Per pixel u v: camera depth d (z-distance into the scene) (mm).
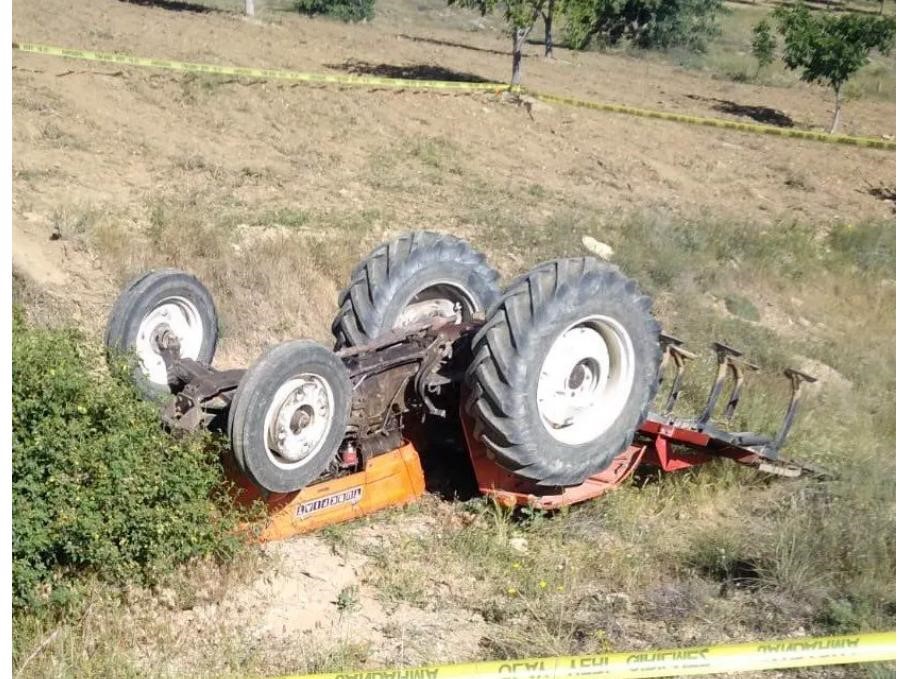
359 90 20000
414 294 6590
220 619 4934
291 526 5527
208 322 6285
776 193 17656
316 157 14938
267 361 4977
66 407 4895
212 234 9656
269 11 34750
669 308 10891
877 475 7207
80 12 25500
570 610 5332
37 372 4969
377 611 5184
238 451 4941
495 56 29219
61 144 13430
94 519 4633
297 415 5102
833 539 6000
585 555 5812
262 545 5461
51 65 17875
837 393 9422
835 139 18875
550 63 29656
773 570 5742
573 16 22844
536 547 5910
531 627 5141
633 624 5258
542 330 5660
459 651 4906
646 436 6762
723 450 6887
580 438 6043
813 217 16406
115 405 5035
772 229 14711
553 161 17188
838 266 13781
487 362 5648
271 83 19359
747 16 47719
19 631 4508
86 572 4832
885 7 50938
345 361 5750
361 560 5582
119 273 8734
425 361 5988
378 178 14133
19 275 8172
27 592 4574
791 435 7980
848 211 17094
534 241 11836
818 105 28141
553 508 6184
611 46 37406
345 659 4680
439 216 12391
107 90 16938
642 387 6254
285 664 4648
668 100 25469
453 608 5285
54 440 4715
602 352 6121
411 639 4961
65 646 4539
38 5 25500
